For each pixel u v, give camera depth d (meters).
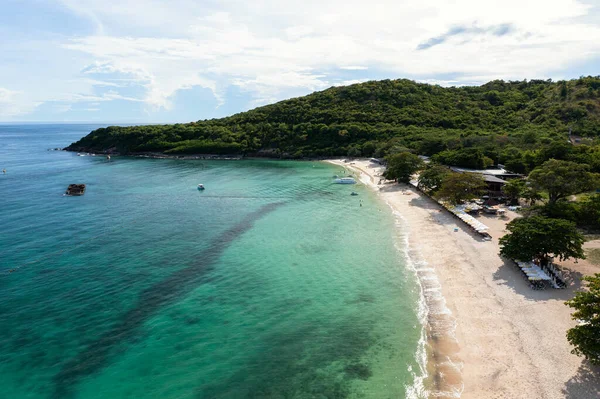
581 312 29.08
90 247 57.72
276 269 49.75
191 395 28.05
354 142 162.50
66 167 145.75
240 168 141.75
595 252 48.53
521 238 44.19
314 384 28.92
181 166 148.88
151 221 71.25
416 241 57.53
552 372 28.52
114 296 42.69
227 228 66.88
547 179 62.66
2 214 76.00
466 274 45.19
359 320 37.44
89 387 28.89
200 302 41.47
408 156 100.38
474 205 70.19
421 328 35.50
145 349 33.38
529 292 39.84
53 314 38.91
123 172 133.25
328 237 61.41
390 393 27.70
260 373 30.27
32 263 51.56
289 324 37.06
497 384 27.84
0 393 28.23
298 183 108.44
